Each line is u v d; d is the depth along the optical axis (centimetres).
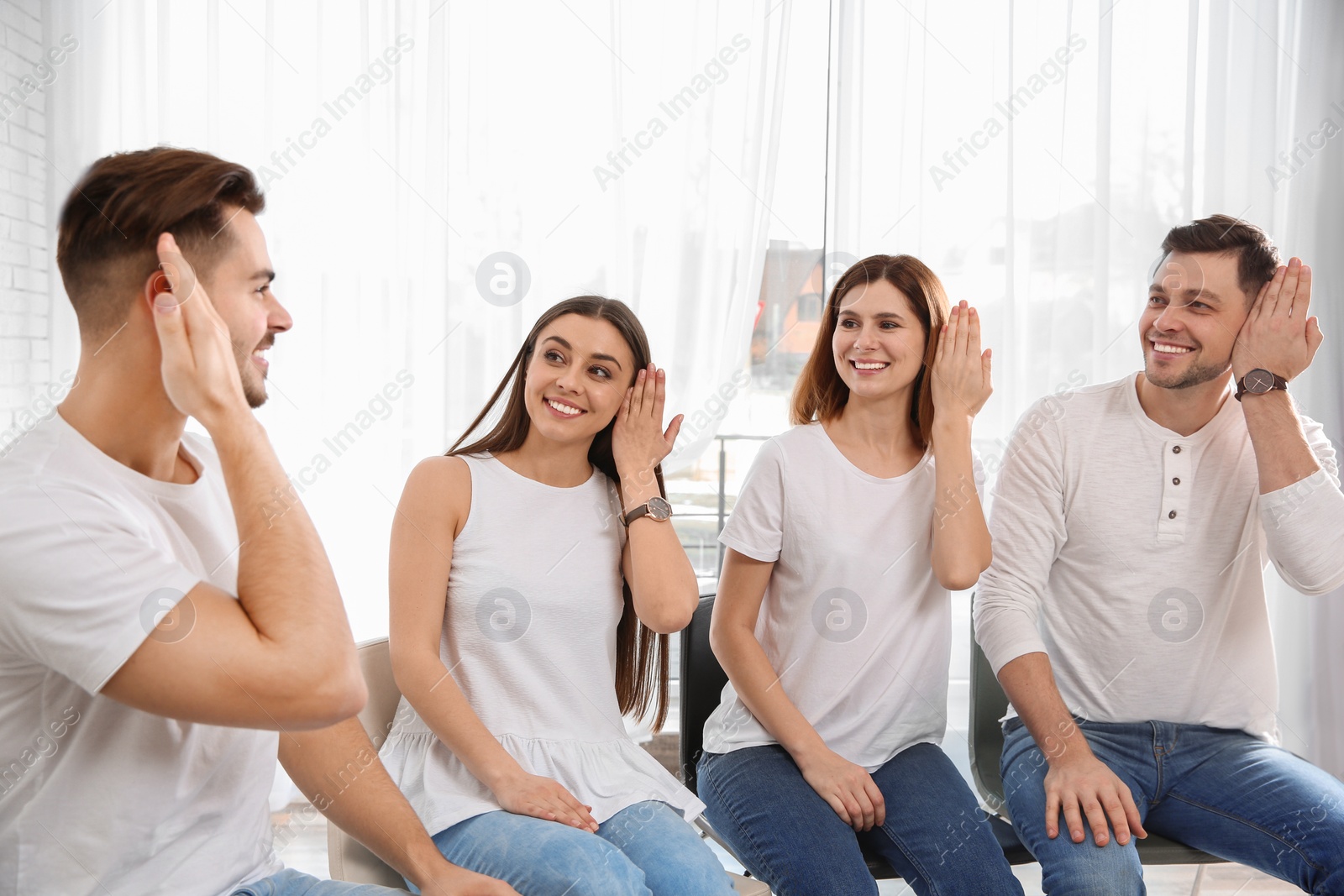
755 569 144
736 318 244
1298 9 245
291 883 91
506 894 101
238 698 76
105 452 83
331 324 232
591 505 139
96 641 74
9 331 222
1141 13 245
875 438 148
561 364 134
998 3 243
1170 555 146
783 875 123
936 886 125
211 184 84
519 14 234
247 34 229
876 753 142
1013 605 146
